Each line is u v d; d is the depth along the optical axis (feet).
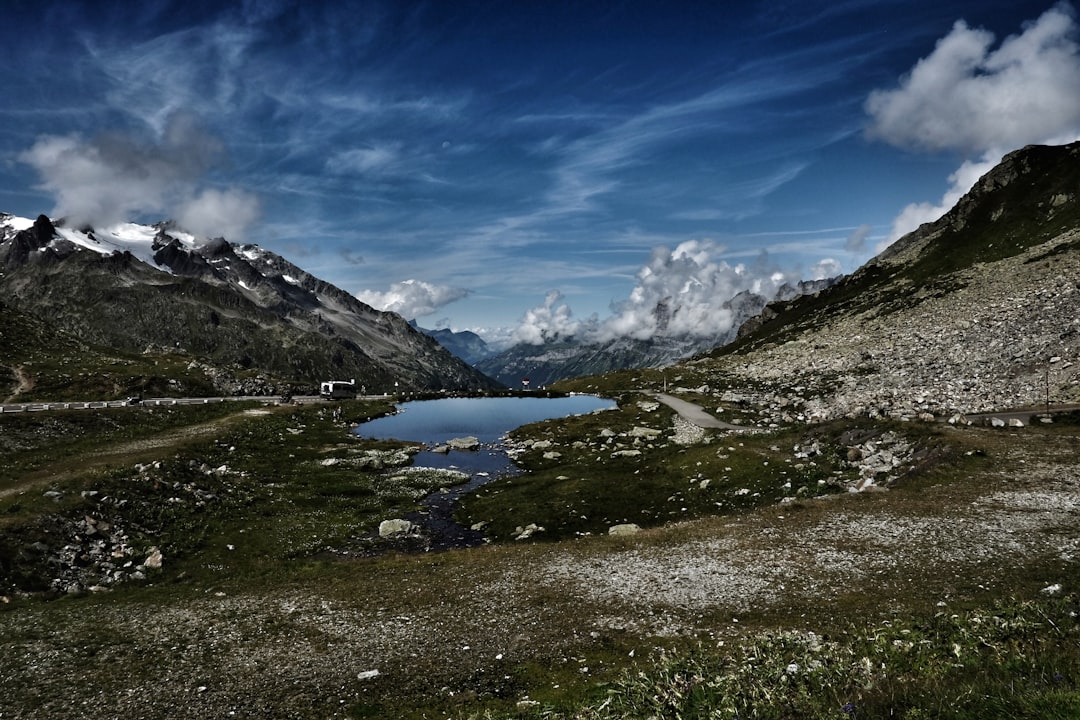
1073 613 46.70
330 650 82.94
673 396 398.83
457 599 99.60
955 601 76.95
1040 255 430.61
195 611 102.32
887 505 122.62
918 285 552.00
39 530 131.34
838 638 59.77
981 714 27.78
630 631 81.66
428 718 62.59
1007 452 144.66
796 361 438.40
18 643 89.10
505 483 223.92
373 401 488.02
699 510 165.68
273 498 197.57
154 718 66.64
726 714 39.37
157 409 313.53
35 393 341.41
